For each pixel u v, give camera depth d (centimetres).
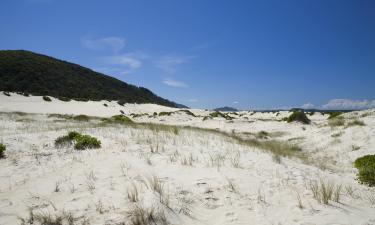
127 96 9094
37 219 462
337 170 1007
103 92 8312
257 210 504
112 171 716
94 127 1720
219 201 537
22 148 1028
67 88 7431
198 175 682
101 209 488
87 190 587
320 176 777
